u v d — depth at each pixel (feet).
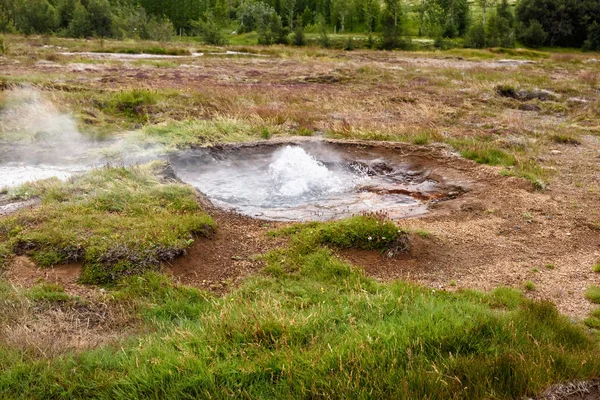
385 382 10.63
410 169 30.01
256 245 18.84
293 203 24.44
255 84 57.62
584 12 169.37
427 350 11.78
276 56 95.50
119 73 59.21
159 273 15.74
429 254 18.43
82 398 10.58
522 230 21.07
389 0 172.04
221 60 82.64
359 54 108.78
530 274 17.49
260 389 10.59
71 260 16.14
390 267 17.54
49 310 13.70
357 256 17.97
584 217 22.56
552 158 32.83
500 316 13.29
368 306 13.93
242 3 231.09
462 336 12.14
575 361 11.75
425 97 53.98
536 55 122.83
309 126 37.99
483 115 45.96
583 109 51.44
